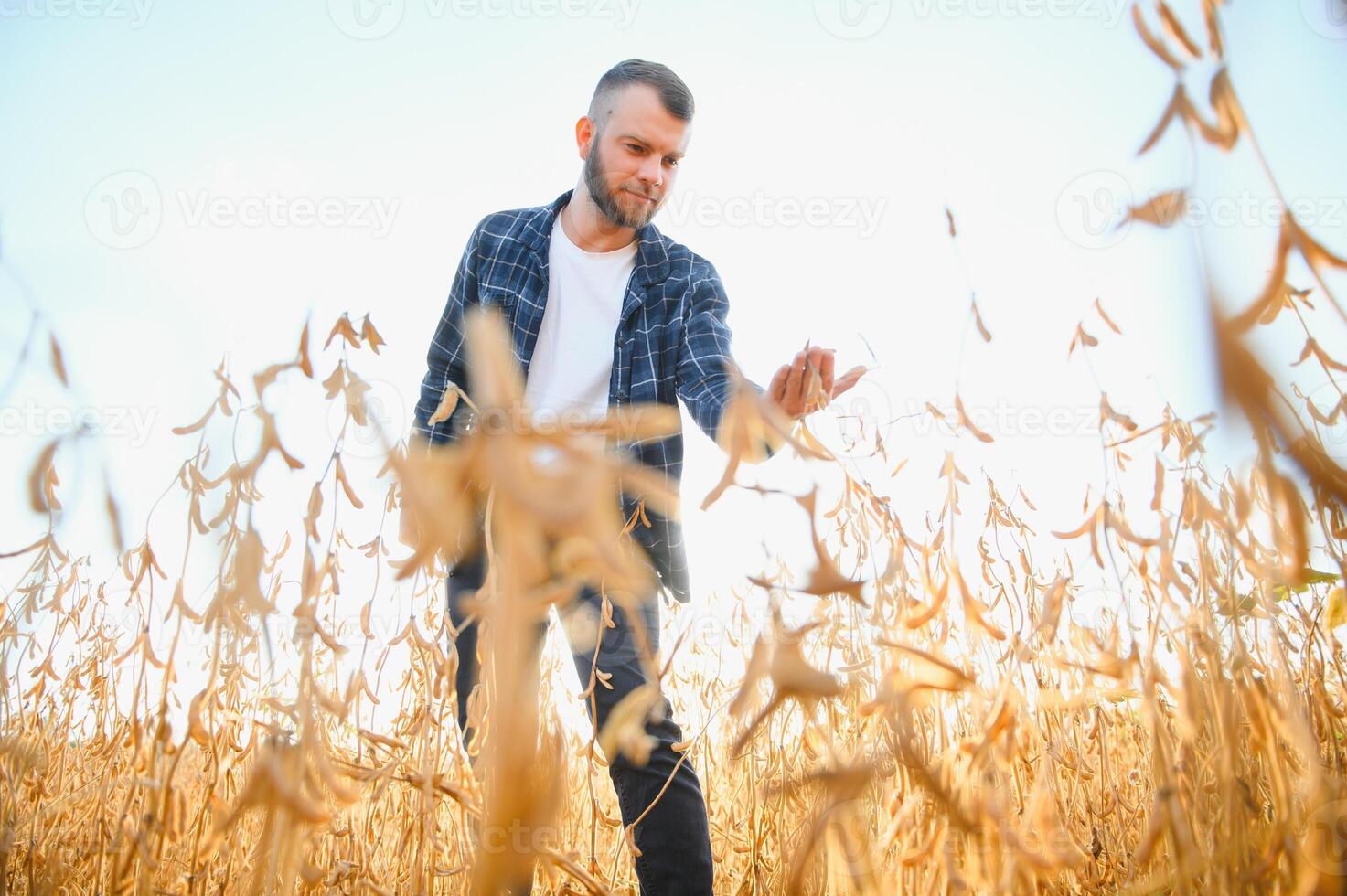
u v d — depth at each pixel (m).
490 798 0.32
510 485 0.32
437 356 2.02
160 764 1.01
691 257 2.08
